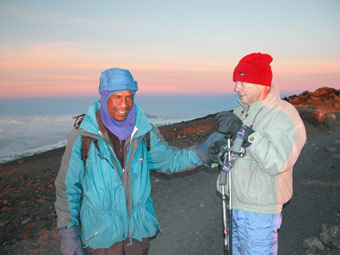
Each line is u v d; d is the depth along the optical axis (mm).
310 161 6312
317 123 9141
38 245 3703
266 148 2172
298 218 4027
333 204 4188
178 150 2422
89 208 2027
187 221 4215
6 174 7250
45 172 7129
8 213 4621
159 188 5410
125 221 2027
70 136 2008
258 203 2338
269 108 2338
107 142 1994
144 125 2074
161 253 3543
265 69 2314
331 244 3234
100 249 2061
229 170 2301
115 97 1896
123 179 2039
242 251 2500
